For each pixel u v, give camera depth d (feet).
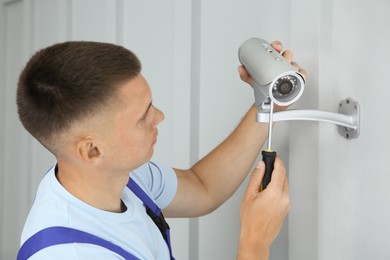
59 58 2.85
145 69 5.67
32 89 2.88
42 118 2.87
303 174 4.20
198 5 5.06
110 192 3.17
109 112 2.84
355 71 3.81
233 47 4.82
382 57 3.58
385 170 3.61
